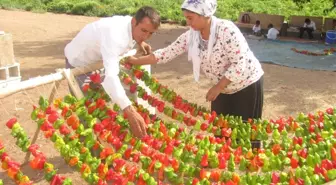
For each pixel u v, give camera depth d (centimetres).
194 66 418
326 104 721
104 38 371
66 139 357
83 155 348
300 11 1841
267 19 1541
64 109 380
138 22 370
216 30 392
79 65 421
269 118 648
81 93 402
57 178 321
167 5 1941
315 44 1349
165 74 879
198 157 364
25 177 327
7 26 1456
